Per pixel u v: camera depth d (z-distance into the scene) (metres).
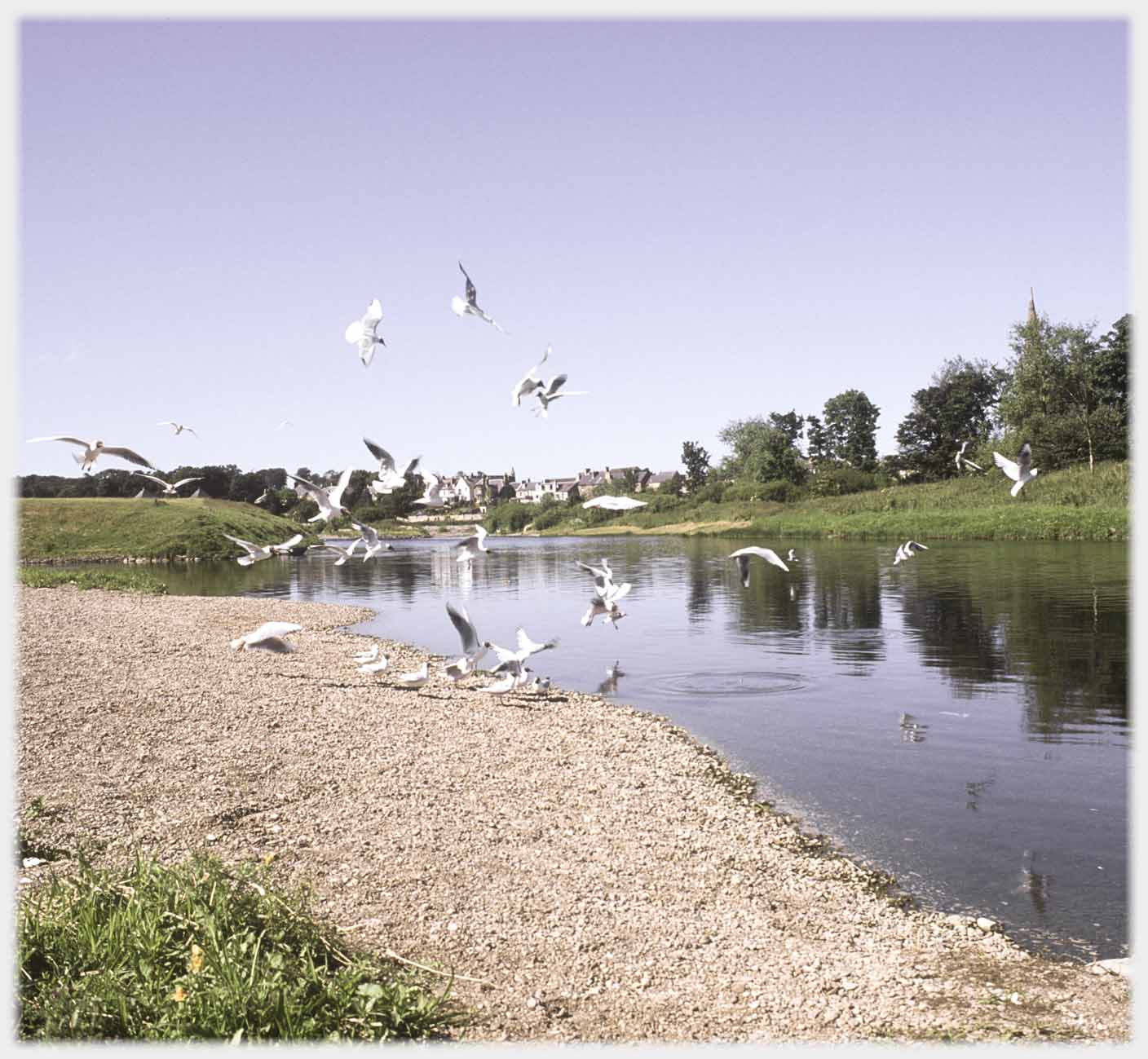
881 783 18.20
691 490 158.12
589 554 87.62
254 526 94.44
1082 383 99.06
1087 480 83.88
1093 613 37.62
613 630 38.47
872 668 29.25
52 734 18.09
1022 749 20.38
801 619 40.12
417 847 13.74
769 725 22.73
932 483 111.62
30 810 13.93
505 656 24.23
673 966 10.74
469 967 10.32
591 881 12.99
